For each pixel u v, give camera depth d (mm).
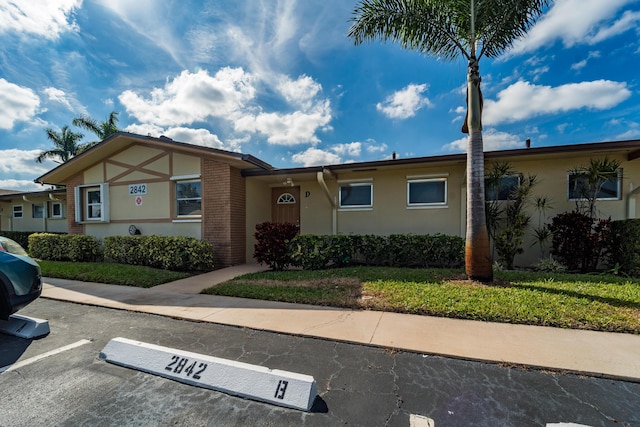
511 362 2865
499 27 5789
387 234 9383
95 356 3209
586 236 6953
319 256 7914
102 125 19953
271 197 11289
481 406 2260
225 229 9102
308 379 2426
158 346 3232
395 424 2076
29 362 3070
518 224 7477
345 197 9984
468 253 5895
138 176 10422
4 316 3684
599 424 2055
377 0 6230
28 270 3771
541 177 7941
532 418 2117
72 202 11742
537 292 4914
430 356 3074
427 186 9078
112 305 5031
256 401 2396
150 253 8641
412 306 4461
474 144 5797
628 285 5328
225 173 9102
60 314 4652
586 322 3750
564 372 2705
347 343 3428
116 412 2248
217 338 3639
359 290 5496
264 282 6449
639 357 2928
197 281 7039
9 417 2176
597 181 7113
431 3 6094
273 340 3555
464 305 4367
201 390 2564
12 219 17422
